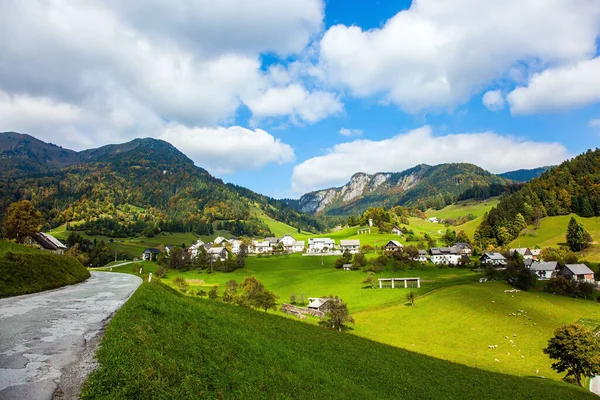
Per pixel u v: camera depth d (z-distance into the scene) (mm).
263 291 98750
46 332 20375
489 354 71500
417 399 32656
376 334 82000
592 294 113562
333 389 27875
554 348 63906
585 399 47406
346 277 147250
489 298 105562
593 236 195375
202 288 126438
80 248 196750
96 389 14047
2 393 12820
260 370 25297
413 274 151875
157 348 20344
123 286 41312
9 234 97875
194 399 17359
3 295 32000
